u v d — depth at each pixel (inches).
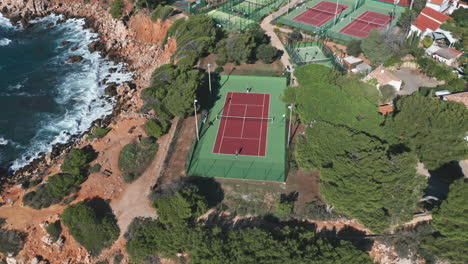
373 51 3850.9
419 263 2330.2
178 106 3161.9
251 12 5064.0
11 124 3772.1
